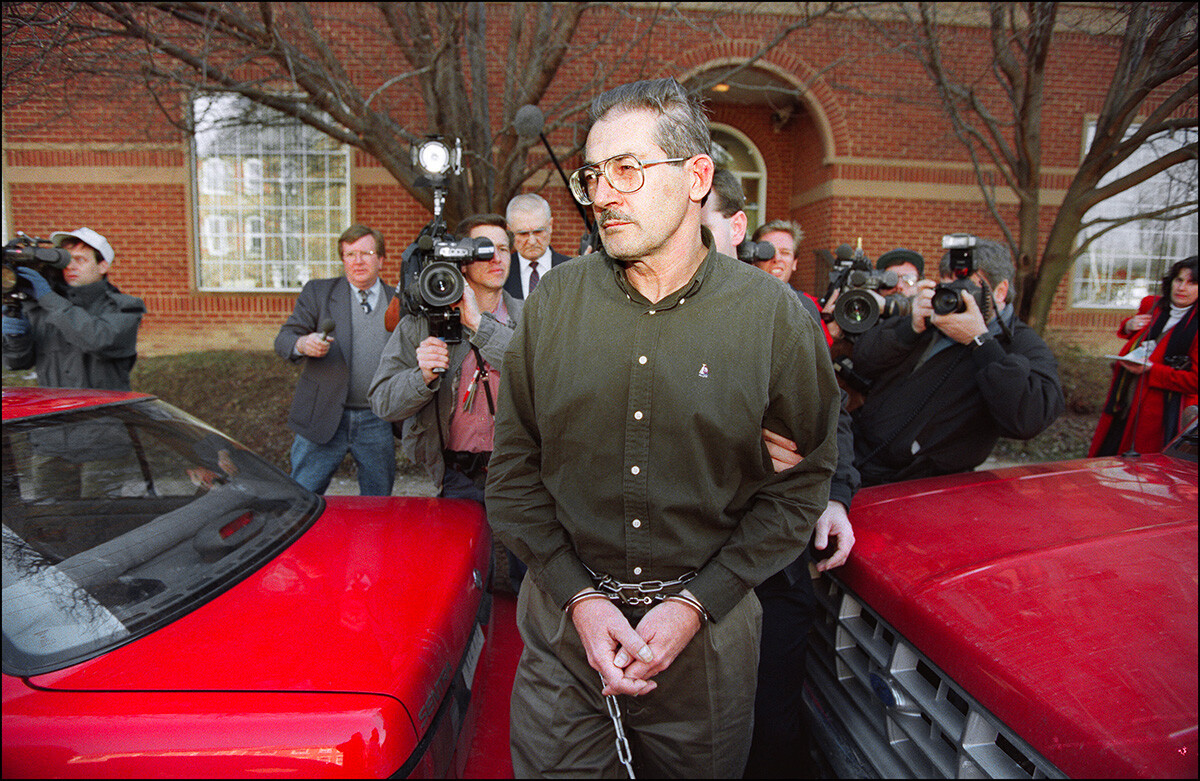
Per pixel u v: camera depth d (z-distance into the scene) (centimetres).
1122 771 115
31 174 794
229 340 837
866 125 841
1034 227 619
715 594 146
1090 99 833
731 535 156
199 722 131
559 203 802
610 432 144
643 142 131
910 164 848
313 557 195
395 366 265
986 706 143
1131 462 238
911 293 410
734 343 140
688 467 143
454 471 283
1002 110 821
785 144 973
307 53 673
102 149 691
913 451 266
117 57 450
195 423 238
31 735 128
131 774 125
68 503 176
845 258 328
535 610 168
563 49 544
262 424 631
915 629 167
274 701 137
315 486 389
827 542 205
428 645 162
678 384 139
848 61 719
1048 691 131
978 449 266
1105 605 147
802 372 142
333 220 850
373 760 132
